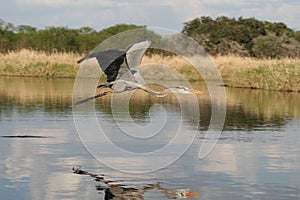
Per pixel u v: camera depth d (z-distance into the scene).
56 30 58.22
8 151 13.81
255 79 37.06
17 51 49.62
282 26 67.88
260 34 63.66
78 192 10.56
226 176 11.89
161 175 11.97
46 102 24.88
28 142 15.02
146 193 10.59
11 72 44.59
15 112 21.09
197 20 61.53
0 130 16.83
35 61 45.09
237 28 60.28
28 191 10.51
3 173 11.71
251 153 14.20
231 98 29.25
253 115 21.80
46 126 17.80
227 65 43.66
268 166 12.77
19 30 62.47
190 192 10.65
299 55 59.47
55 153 13.80
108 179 11.54
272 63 38.22
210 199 10.23
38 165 12.49
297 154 14.08
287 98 29.61
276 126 18.88
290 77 35.25
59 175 11.72
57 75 44.84
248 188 10.95
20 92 29.33
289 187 11.05
